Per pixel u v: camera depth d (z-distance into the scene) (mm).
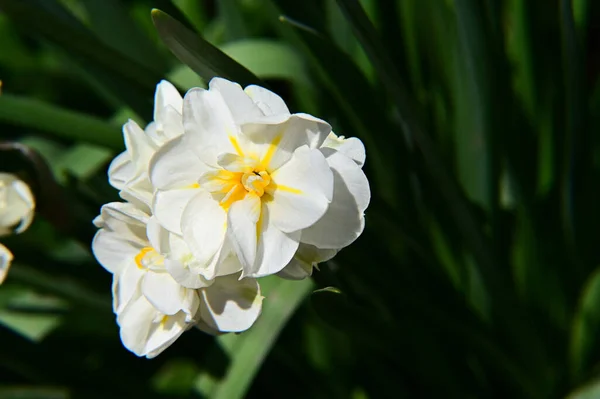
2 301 572
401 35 547
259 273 432
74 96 740
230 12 578
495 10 519
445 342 555
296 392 593
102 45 498
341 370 577
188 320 443
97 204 540
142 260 447
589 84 790
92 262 540
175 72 519
